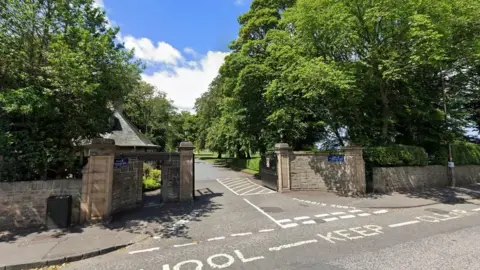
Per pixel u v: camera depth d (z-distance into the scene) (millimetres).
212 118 36062
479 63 12578
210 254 5004
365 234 6074
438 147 14641
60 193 7250
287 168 12594
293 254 4887
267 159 14188
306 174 12734
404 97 13367
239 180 17797
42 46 7289
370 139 14109
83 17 8180
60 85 6719
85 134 8102
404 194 11328
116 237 6094
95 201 7359
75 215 7273
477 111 17688
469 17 10195
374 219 7488
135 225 7133
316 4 10766
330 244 5410
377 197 10703
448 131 14727
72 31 7422
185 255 4988
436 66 11203
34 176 7391
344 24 10352
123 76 8258
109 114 8688
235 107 18547
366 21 10492
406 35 10086
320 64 10141
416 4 9516
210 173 23375
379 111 13969
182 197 10172
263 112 16422
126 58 8367
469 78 15125
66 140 7703
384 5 9664
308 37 11648
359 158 11469
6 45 6578
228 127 23281
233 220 7555
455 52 10945
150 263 4652
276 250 5121
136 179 9789
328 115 14656
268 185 13914
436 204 9594
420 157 12898
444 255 4691
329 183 12359
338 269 4164
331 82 9844
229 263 4547
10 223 6766
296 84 11859
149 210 8914
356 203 9656
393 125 14531
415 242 5434
